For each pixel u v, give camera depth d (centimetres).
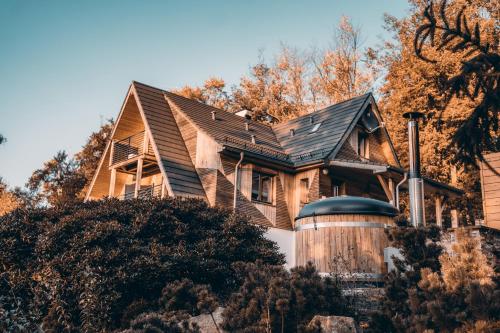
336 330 640
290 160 2044
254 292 645
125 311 905
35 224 1079
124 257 962
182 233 1093
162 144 1944
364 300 889
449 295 536
